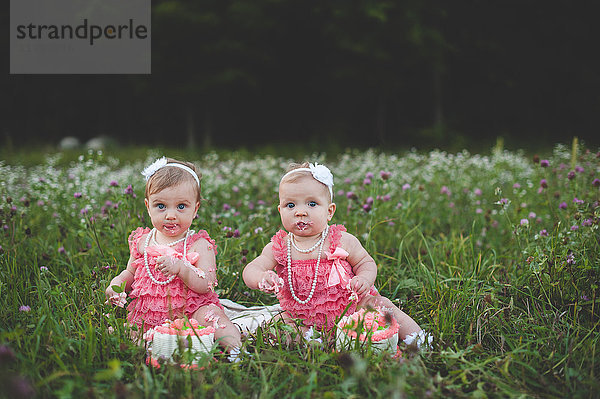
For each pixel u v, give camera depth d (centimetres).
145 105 2564
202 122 2527
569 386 283
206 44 2183
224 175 827
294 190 348
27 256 459
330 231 360
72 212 592
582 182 552
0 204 548
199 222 457
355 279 342
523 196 609
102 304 354
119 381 272
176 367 283
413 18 2083
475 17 2367
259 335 324
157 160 365
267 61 2264
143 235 368
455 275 446
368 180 538
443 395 269
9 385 234
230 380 292
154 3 2175
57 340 298
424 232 566
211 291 353
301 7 2159
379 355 307
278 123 2545
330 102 2488
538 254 406
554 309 382
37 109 2544
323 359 291
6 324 331
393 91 2336
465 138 2230
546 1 2389
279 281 335
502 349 326
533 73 2445
